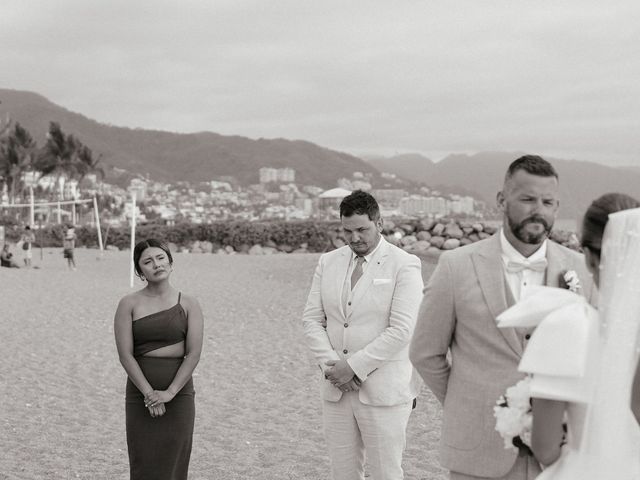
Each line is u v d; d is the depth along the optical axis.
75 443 7.33
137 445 4.94
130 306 4.99
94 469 6.55
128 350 4.93
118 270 29.28
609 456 2.49
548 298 2.63
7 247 30.50
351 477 4.70
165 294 5.06
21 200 89.19
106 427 7.91
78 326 14.88
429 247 31.66
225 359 11.57
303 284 22.84
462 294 3.39
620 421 2.48
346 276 4.77
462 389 3.35
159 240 5.10
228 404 8.84
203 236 44.78
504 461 3.21
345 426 4.66
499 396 3.24
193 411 5.07
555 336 2.50
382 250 4.71
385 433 4.55
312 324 4.82
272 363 11.22
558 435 2.56
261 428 7.82
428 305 3.49
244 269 28.72
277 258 35.00
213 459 6.81
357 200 4.64
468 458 3.28
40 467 6.59
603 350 2.49
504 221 3.40
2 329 14.48
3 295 20.17
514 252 3.35
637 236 2.44
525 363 2.54
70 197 94.00
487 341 3.32
